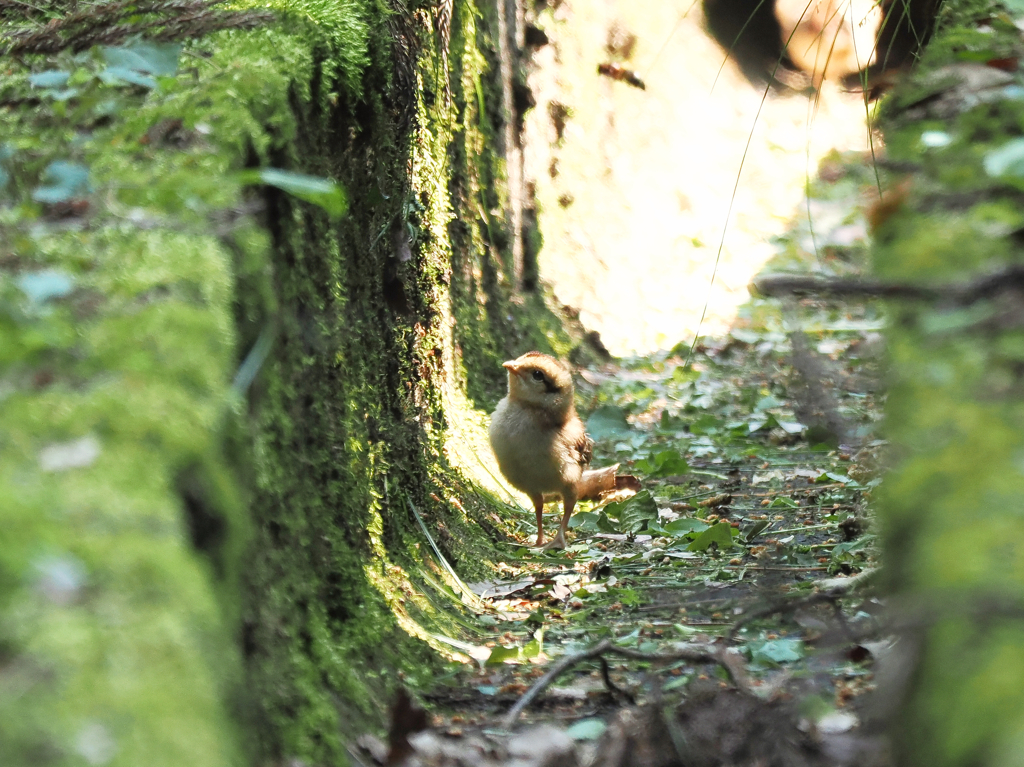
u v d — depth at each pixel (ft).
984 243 17.99
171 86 24.17
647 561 35.81
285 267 23.40
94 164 21.09
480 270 51.29
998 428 13.69
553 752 20.51
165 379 14.33
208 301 16.34
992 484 12.61
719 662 21.12
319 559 24.00
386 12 35.47
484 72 53.57
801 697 20.30
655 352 63.00
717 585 32.24
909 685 11.68
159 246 17.69
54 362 14.56
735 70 83.92
